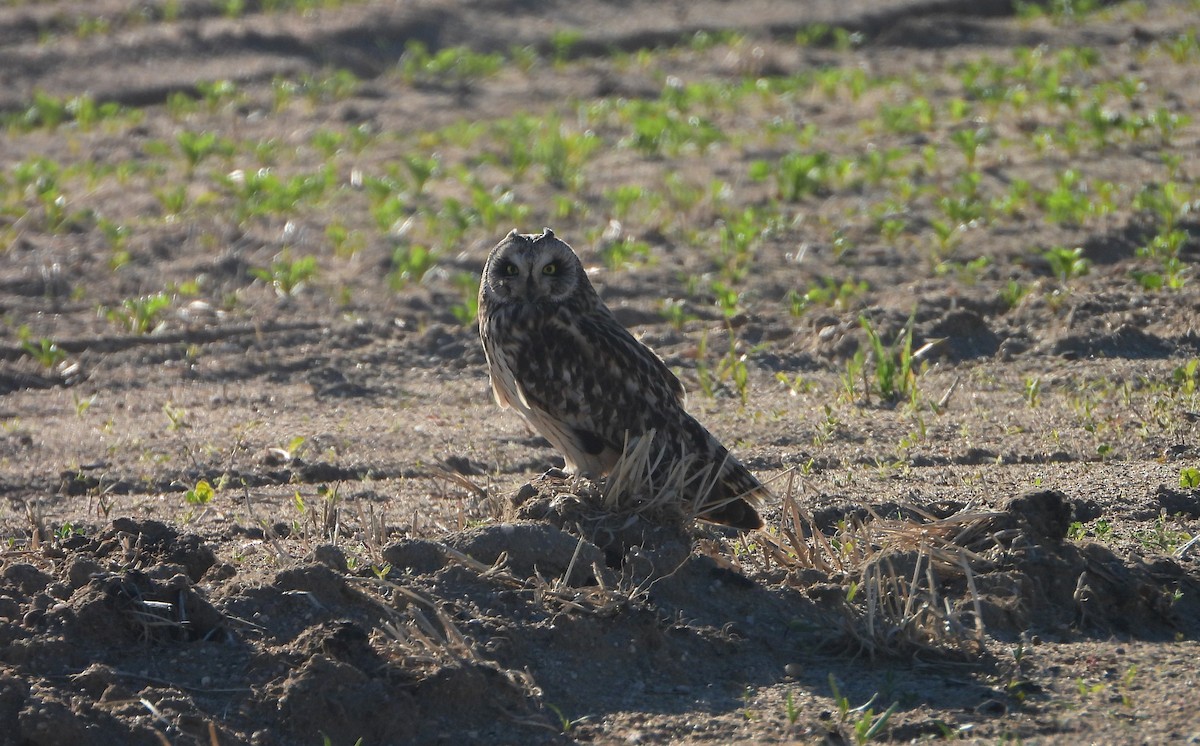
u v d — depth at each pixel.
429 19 41.34
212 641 9.52
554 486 11.84
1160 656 9.79
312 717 8.87
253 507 13.76
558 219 26.12
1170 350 18.44
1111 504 12.91
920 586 10.52
